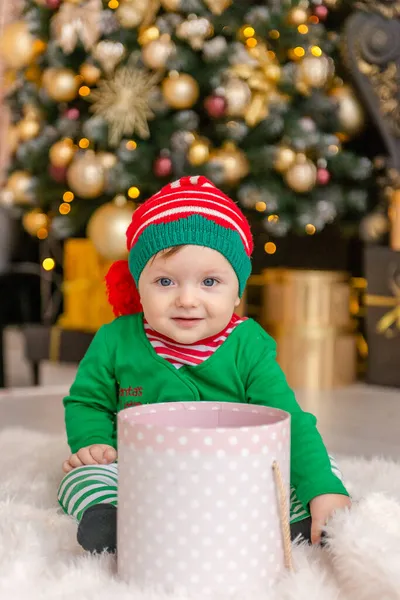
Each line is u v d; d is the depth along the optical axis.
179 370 1.12
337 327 2.69
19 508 1.09
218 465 0.79
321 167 2.62
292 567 0.85
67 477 1.07
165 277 1.06
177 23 2.52
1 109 3.48
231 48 2.49
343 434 1.90
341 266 3.03
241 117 2.54
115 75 2.56
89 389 1.17
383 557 0.79
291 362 2.64
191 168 2.46
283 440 0.84
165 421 0.95
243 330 1.14
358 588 0.79
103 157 2.54
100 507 0.93
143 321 1.18
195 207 1.08
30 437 1.62
